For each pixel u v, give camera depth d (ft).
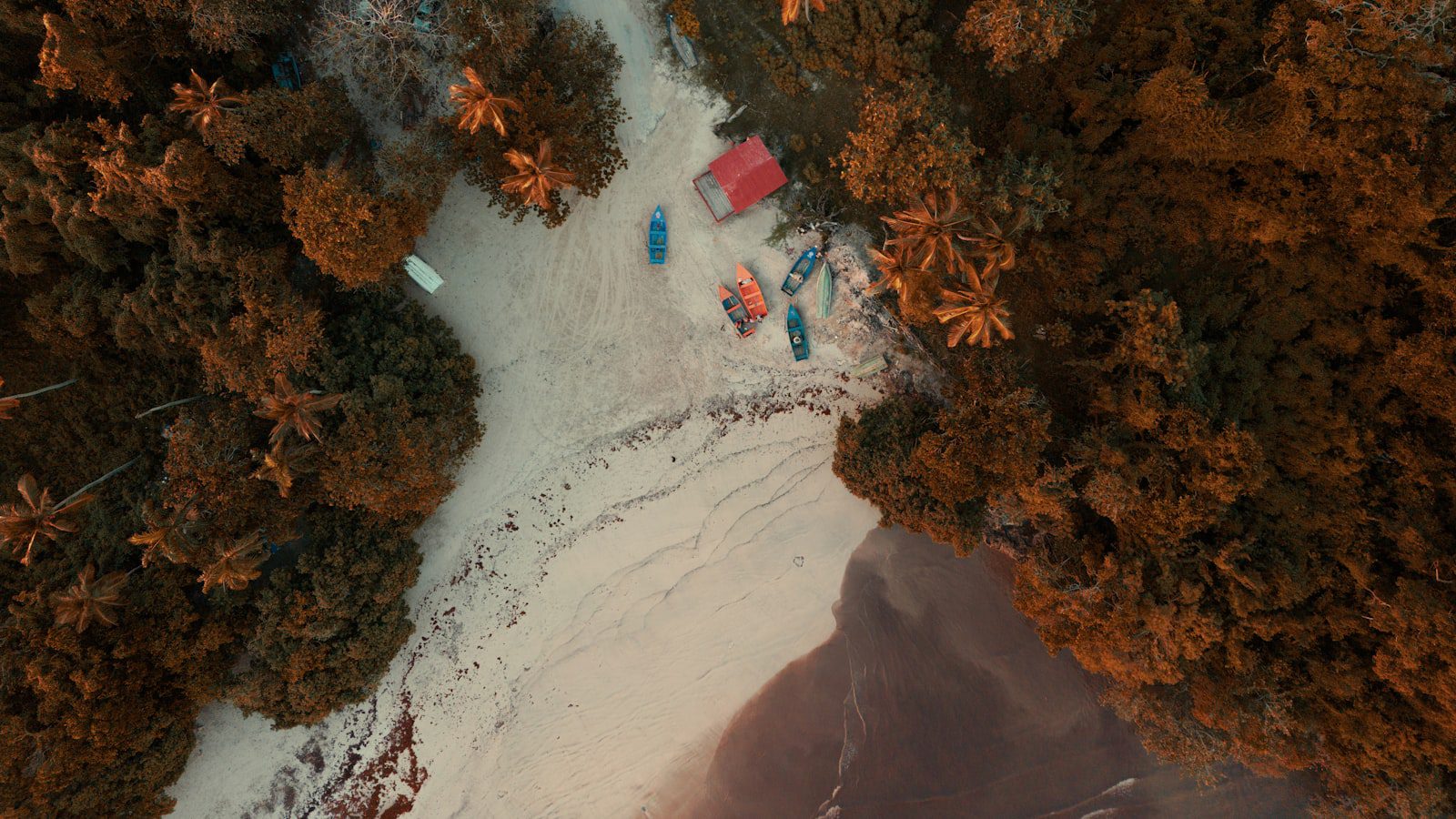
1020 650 143.74
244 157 114.73
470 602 144.25
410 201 116.47
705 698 144.77
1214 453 112.37
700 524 144.36
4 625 117.39
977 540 126.41
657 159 135.95
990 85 125.90
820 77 130.21
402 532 132.77
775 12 129.18
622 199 137.18
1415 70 101.19
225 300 115.14
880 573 144.56
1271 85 109.60
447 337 133.39
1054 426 126.82
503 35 111.75
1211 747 123.65
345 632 128.77
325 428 119.85
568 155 119.14
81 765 116.26
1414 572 115.24
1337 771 123.34
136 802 125.08
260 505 119.44
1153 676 119.34
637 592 144.25
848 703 144.36
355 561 126.31
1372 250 111.34
